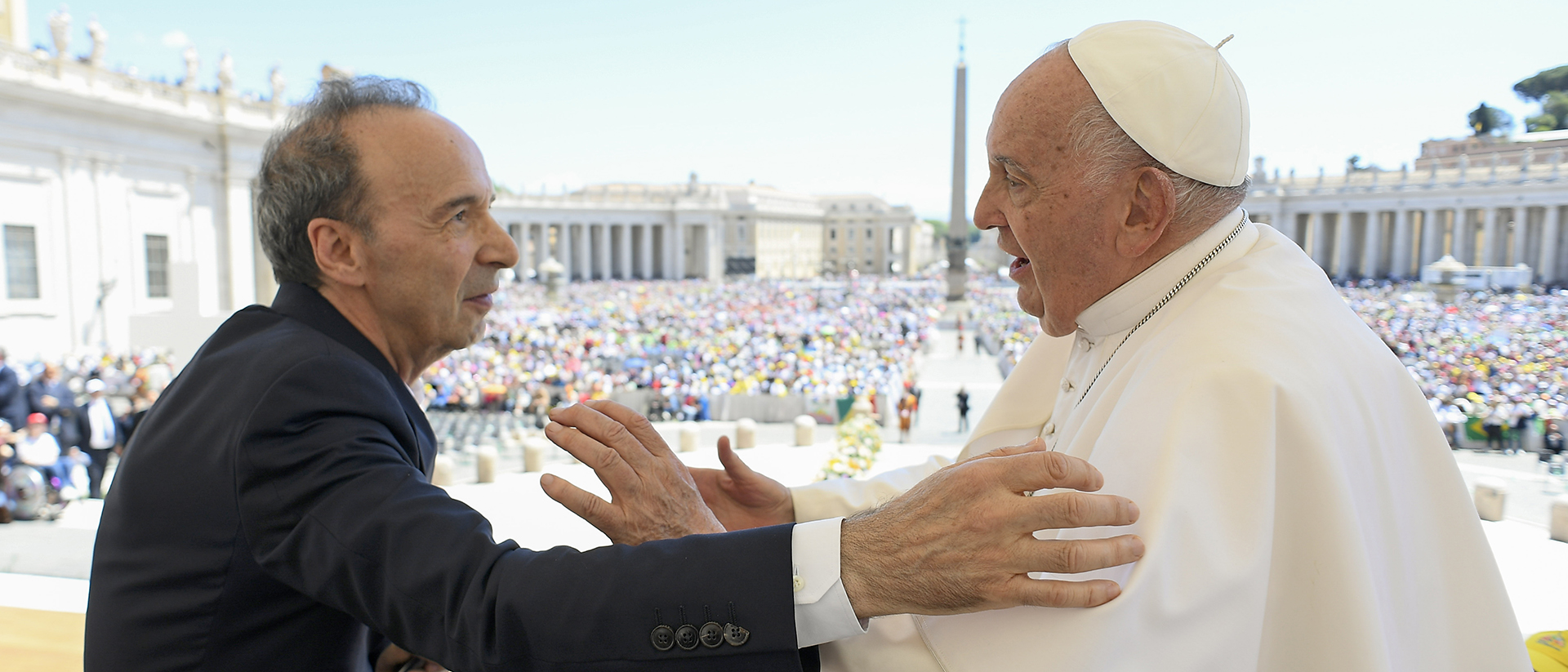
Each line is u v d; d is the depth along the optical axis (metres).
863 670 1.21
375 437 1.23
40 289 27.53
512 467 15.09
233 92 34.50
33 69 26.97
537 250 103.38
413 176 1.42
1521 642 1.36
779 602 1.03
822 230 146.62
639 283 95.75
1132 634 1.02
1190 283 1.39
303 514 1.16
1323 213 62.41
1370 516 1.25
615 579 1.04
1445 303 39.16
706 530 1.33
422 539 1.09
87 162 28.92
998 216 1.47
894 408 21.47
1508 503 11.91
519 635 1.02
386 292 1.46
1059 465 1.01
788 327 43.19
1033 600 1.00
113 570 1.29
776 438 18.89
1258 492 1.12
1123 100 1.29
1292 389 1.17
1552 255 42.66
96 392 13.60
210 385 1.28
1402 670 1.30
